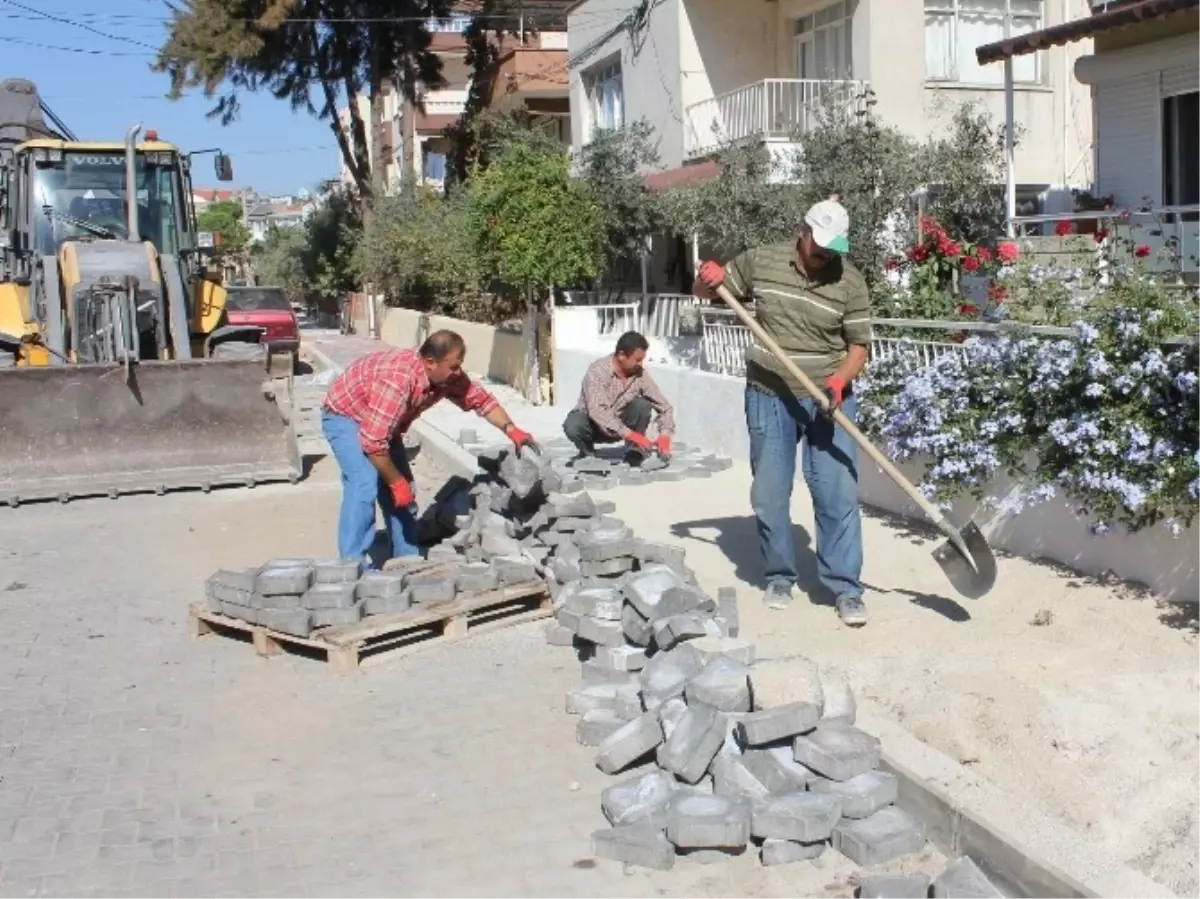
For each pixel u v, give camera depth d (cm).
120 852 453
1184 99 1445
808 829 424
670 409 1062
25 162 1494
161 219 1540
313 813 482
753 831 433
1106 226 1305
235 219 7156
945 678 538
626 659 586
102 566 908
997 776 459
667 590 587
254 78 3728
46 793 505
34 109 1747
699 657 525
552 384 1677
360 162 3825
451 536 878
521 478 771
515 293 2453
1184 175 1451
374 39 3691
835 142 1339
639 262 2317
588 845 449
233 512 1094
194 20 3425
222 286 1675
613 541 688
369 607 670
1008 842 397
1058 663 550
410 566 727
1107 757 467
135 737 565
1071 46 1861
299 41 3644
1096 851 387
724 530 850
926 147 1423
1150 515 628
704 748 461
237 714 591
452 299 2714
